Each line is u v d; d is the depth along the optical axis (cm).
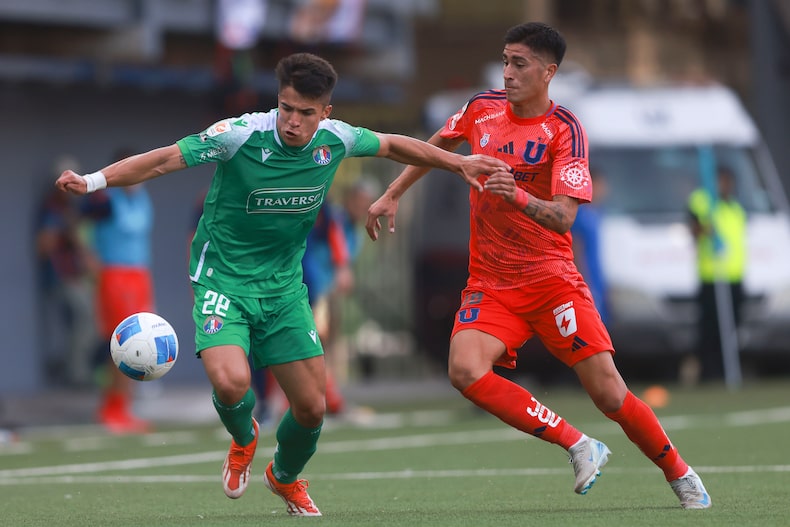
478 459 4428
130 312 5728
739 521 2805
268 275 2927
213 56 7675
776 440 4753
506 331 3009
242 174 2856
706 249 7088
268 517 3045
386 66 8169
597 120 7456
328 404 5812
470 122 3103
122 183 2808
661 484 3647
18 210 6962
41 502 3462
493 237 3023
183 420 6266
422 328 7875
